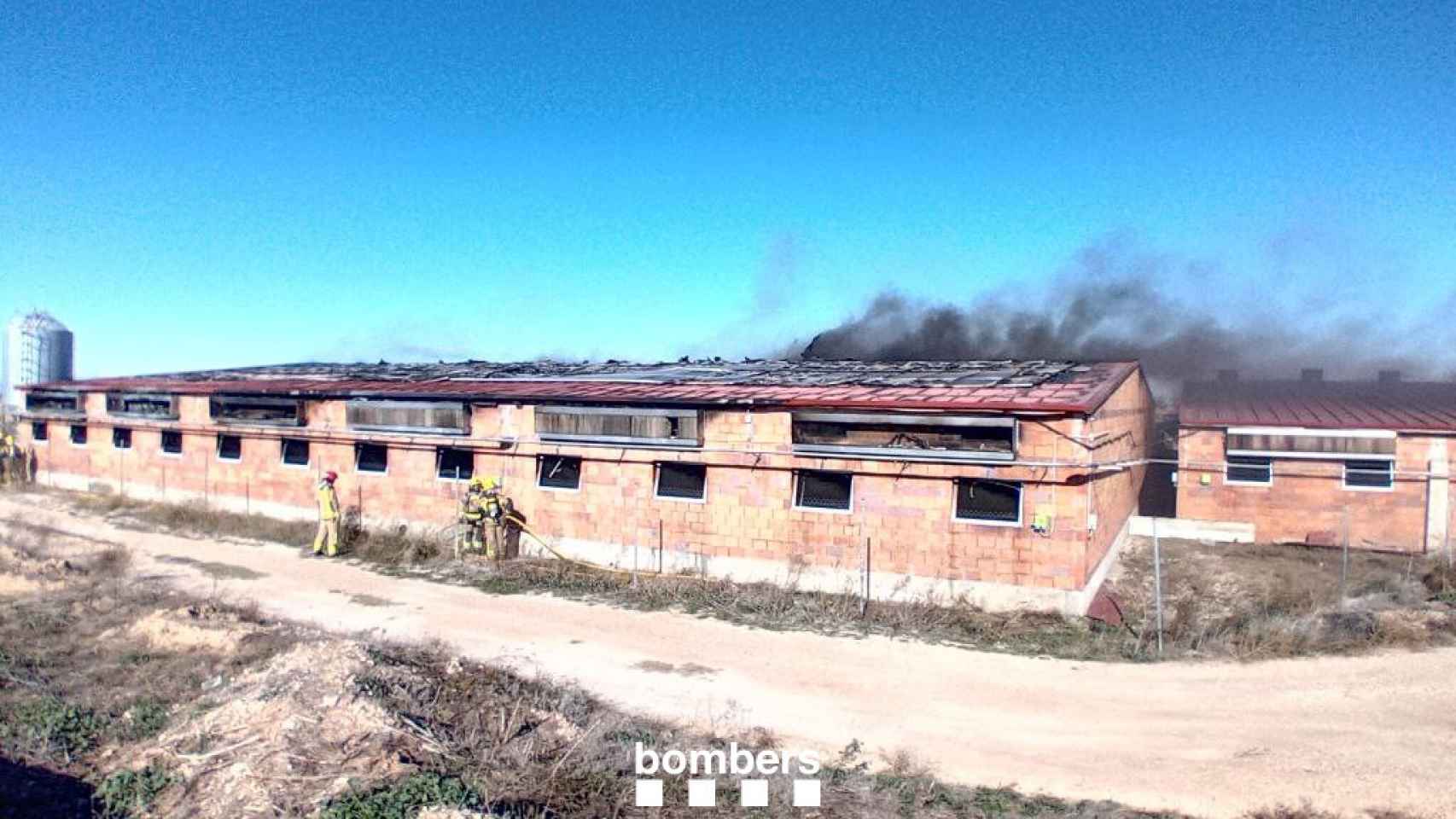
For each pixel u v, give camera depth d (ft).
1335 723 31.40
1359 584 55.42
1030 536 45.50
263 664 35.06
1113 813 24.70
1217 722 31.71
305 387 75.05
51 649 38.50
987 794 26.11
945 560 47.39
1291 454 72.59
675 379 64.95
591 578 54.13
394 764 25.58
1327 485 72.23
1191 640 41.11
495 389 64.80
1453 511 68.33
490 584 54.08
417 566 59.82
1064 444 44.75
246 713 28.58
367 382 76.18
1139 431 77.20
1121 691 35.14
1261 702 33.58
